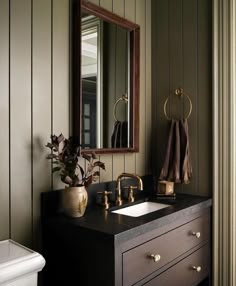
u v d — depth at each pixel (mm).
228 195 1889
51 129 1517
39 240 1464
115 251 1196
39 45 1458
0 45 1307
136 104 2023
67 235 1359
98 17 1747
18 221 1381
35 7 1439
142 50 2129
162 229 1468
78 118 1615
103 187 1774
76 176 1465
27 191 1414
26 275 1079
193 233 1729
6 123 1329
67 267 1361
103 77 1783
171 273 1535
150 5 2207
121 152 1913
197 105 2025
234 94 1888
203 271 1848
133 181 1999
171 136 2010
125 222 1365
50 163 1511
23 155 1395
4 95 1321
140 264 1326
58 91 1550
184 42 2076
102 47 1776
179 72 2100
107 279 1216
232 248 1876
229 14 1874
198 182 2029
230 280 1874
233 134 1884
